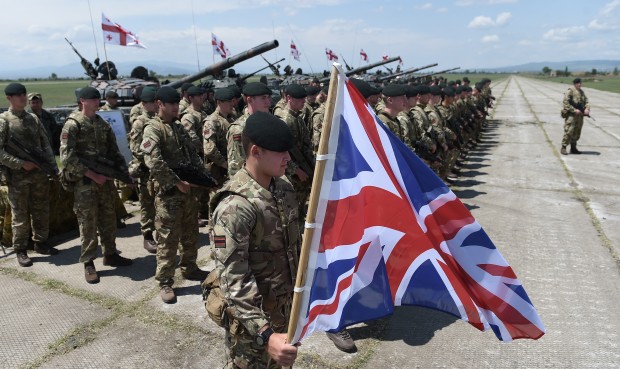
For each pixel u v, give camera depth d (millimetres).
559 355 3945
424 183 2451
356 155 2299
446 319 4543
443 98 9852
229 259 2184
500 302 2455
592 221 7348
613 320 4488
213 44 15312
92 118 5305
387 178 2381
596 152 13367
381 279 2359
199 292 5059
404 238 2396
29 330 4277
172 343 4098
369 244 2346
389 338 4203
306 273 2148
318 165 2137
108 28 11648
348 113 2293
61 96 38781
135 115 9172
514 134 17125
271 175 2291
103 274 5531
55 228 6895
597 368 3775
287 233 2412
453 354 3961
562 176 10469
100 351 3971
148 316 4543
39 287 5164
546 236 6684
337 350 4012
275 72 18328
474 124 13258
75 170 5102
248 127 2242
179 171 4781
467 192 9141
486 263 2455
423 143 7512
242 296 2168
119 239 6805
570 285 5195
